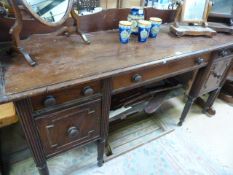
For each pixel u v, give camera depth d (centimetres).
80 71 71
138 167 120
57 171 114
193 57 104
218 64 125
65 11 80
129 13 114
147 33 99
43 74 67
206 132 149
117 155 125
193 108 173
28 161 117
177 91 137
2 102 55
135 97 122
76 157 123
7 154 119
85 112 81
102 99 83
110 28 114
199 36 118
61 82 64
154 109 123
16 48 72
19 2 66
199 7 116
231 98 178
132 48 94
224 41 114
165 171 120
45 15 74
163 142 138
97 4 111
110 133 140
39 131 73
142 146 134
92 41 97
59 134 80
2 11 79
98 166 118
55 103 69
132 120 153
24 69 69
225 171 122
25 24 88
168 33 119
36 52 81
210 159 129
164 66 95
